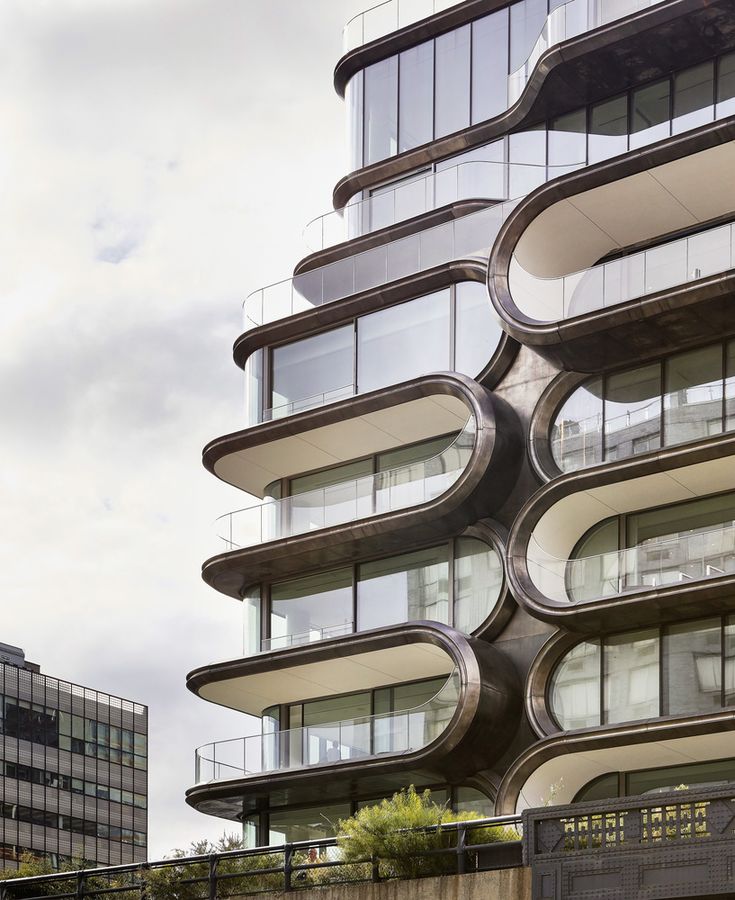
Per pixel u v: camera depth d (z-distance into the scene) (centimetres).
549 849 2320
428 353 3944
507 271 3669
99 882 2947
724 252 3356
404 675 3788
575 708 3347
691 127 3719
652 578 3269
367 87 4672
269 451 4162
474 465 3584
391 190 4372
